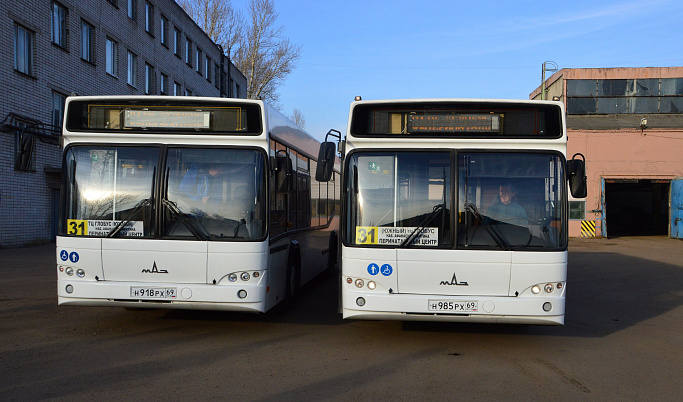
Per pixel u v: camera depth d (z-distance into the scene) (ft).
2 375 18.47
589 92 121.29
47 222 69.67
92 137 23.86
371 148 22.70
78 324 26.45
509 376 19.63
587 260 68.13
